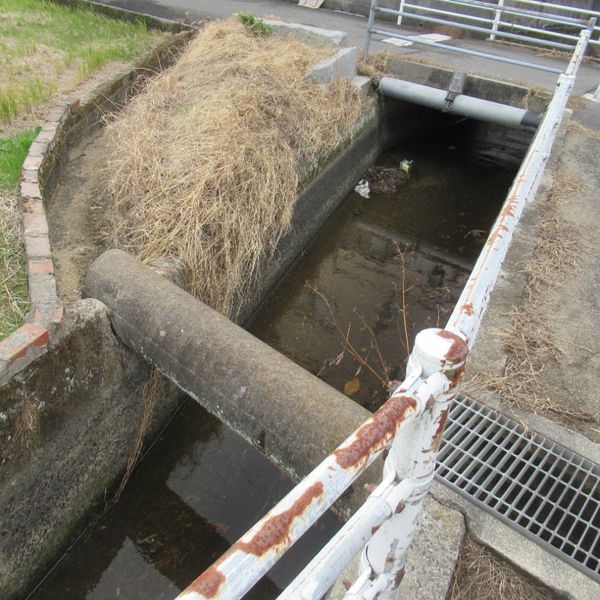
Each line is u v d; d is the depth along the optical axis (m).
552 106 3.89
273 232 4.71
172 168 4.27
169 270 3.60
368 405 4.24
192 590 0.73
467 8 9.80
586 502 2.37
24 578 2.96
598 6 9.81
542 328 3.29
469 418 2.74
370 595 1.41
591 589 2.03
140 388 3.52
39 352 2.71
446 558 2.09
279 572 3.17
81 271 3.79
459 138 9.30
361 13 10.68
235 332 2.86
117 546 3.38
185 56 6.32
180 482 3.68
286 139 5.15
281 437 2.53
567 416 2.76
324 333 4.95
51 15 8.56
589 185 5.04
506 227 1.89
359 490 2.29
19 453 2.68
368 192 7.24
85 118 5.47
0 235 3.58
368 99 7.19
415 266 6.02
